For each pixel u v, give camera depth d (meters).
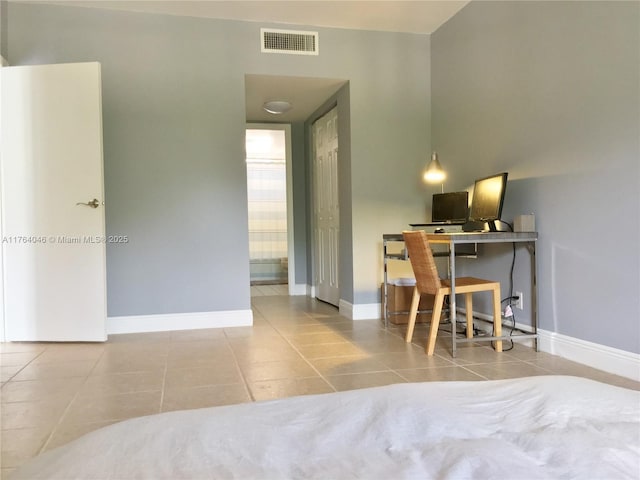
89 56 3.58
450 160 3.93
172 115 3.73
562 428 0.84
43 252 3.36
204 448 0.74
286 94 4.49
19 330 3.36
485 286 2.97
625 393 0.98
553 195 2.82
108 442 0.76
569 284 2.71
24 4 3.49
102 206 3.35
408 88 4.20
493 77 3.36
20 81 3.33
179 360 2.87
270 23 3.90
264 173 8.27
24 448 1.71
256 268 8.15
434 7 3.69
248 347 3.17
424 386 1.05
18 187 3.35
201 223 3.79
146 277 3.71
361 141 4.09
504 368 2.61
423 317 3.94
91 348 3.19
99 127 3.33
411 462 0.70
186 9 3.64
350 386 2.36
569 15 2.68
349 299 4.22
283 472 0.67
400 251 4.23
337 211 4.67
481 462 0.69
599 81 2.49
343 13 3.77
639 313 2.30
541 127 2.91
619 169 2.38
